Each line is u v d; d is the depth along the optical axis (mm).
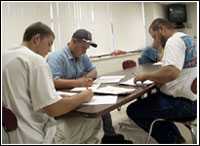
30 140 1352
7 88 1365
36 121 1424
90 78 2352
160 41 2193
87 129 1602
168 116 1967
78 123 1539
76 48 2453
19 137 1341
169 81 1941
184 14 6824
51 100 1337
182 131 2391
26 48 1468
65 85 2059
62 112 1361
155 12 6449
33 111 1403
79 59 2594
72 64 2500
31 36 1525
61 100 1357
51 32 1579
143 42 6336
